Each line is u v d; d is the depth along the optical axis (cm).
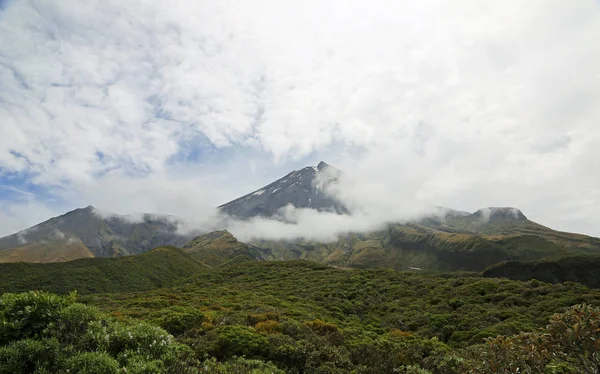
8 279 5847
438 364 1227
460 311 2786
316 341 1470
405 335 2116
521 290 3084
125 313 2028
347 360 1291
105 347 792
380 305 3334
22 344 704
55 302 849
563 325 571
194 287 4697
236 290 4072
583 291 2880
